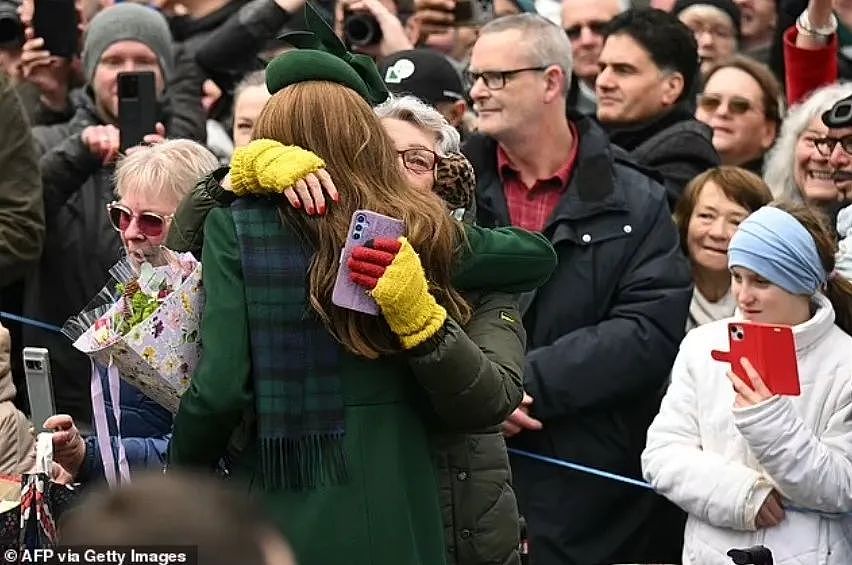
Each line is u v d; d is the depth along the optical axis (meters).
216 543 4.91
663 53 16.00
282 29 18.59
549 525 13.83
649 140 15.84
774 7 20.06
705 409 11.98
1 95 14.58
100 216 14.83
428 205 9.26
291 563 5.01
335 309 8.93
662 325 13.74
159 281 9.53
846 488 11.30
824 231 11.80
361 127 9.20
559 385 13.55
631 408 13.93
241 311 8.97
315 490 8.95
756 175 14.62
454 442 9.89
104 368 9.96
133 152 12.09
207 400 8.81
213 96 17.44
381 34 17.12
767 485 11.50
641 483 13.84
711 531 11.84
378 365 9.16
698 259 14.52
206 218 9.33
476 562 9.98
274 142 9.13
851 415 11.50
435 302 8.98
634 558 14.03
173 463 9.11
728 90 16.72
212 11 19.27
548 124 14.20
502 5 19.78
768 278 11.60
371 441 9.07
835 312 12.00
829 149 14.28
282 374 8.93
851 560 11.65
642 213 13.98
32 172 14.67
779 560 11.50
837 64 17.53
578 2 18.75
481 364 9.09
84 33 19.09
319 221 8.96
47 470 8.97
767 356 11.12
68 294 14.88
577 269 13.86
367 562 8.97
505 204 14.35
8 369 11.25
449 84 15.12
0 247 14.35
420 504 9.23
